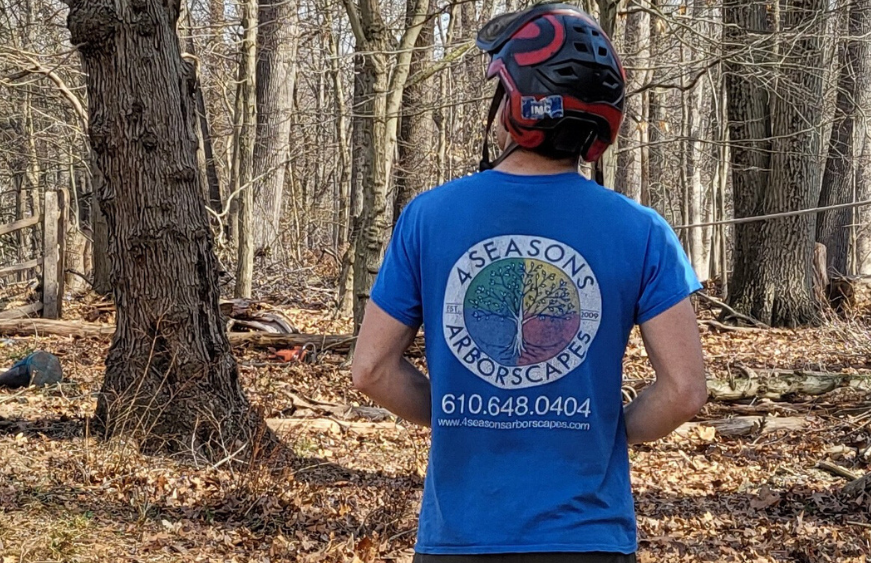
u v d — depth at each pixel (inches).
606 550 70.4
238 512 216.7
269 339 485.7
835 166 824.9
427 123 800.3
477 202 73.2
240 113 781.9
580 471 71.5
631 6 510.3
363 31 407.2
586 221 72.3
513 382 71.7
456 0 421.4
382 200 417.7
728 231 1160.8
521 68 73.0
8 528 186.1
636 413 75.5
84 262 886.4
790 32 501.7
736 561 201.0
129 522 202.5
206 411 257.8
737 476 277.9
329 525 213.2
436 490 73.2
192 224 259.3
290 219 1236.5
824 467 285.0
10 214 1175.6
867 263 1085.1
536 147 73.5
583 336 71.6
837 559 202.1
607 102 73.3
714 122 934.4
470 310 72.2
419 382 77.9
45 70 564.7
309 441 296.7
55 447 252.5
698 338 72.9
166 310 255.8
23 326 509.4
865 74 802.2
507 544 70.2
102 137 251.8
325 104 1149.1
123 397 255.6
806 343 547.8
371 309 76.2
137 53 248.5
